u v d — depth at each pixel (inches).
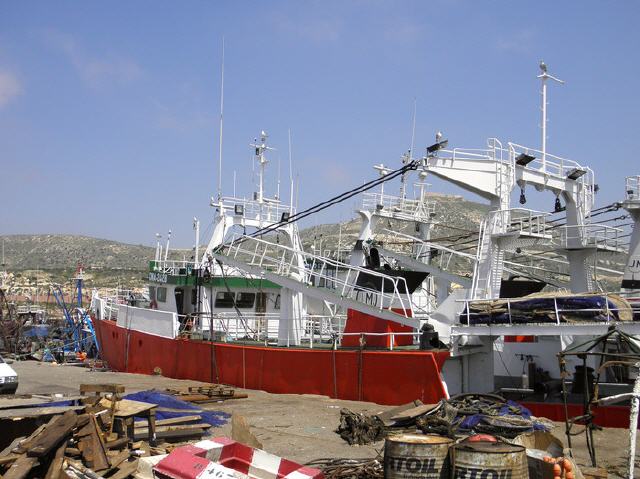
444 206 4256.9
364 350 699.4
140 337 1026.7
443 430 461.4
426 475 285.9
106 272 5620.1
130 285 4606.3
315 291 769.6
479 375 666.2
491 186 696.4
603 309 551.5
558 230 778.8
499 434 454.0
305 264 1043.3
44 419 382.9
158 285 1117.1
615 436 518.0
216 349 848.3
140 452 374.6
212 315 872.9
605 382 664.4
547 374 697.6
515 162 703.7
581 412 564.7
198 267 1049.5
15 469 302.7
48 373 1050.1
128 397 554.9
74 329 1756.9
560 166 748.6
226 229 1013.2
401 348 711.7
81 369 1154.7
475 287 691.4
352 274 893.8
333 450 466.3
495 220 696.4
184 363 907.4
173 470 291.1
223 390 722.8
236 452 313.1
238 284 986.7
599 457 451.5
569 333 562.9
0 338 1738.4
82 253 7854.3
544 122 756.0
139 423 453.1
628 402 557.0
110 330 1156.5
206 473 279.1
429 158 681.0
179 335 938.7
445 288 1061.1
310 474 285.3
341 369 700.7
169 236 1186.6
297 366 741.3
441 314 671.8
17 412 381.1
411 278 823.7
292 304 828.6
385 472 296.8
